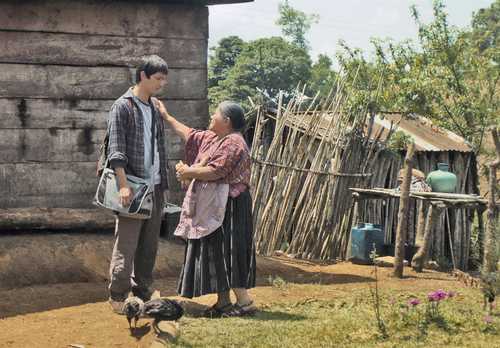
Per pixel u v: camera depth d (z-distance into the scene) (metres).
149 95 6.06
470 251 11.15
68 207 8.37
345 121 10.73
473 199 9.73
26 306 6.46
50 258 7.66
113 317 5.98
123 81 8.60
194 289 6.12
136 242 5.93
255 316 6.24
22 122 8.17
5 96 8.09
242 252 6.11
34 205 8.22
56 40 8.29
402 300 7.11
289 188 10.37
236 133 6.14
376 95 11.21
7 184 8.10
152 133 6.02
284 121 10.51
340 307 6.80
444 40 17.33
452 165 12.67
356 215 10.70
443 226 10.76
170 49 8.83
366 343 5.54
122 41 8.59
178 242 8.81
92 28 8.45
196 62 8.96
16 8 8.11
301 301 6.93
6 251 7.53
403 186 9.05
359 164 10.94
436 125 14.59
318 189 10.42
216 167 5.98
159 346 5.13
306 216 10.37
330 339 5.55
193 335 5.49
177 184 8.95
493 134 6.92
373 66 15.83
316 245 10.37
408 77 16.02
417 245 10.35
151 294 6.25
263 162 10.44
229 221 6.09
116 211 5.77
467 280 8.71
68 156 8.37
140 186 5.80
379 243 10.17
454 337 5.72
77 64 8.39
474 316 6.29
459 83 16.92
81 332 5.56
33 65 8.20
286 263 9.73
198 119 8.98
